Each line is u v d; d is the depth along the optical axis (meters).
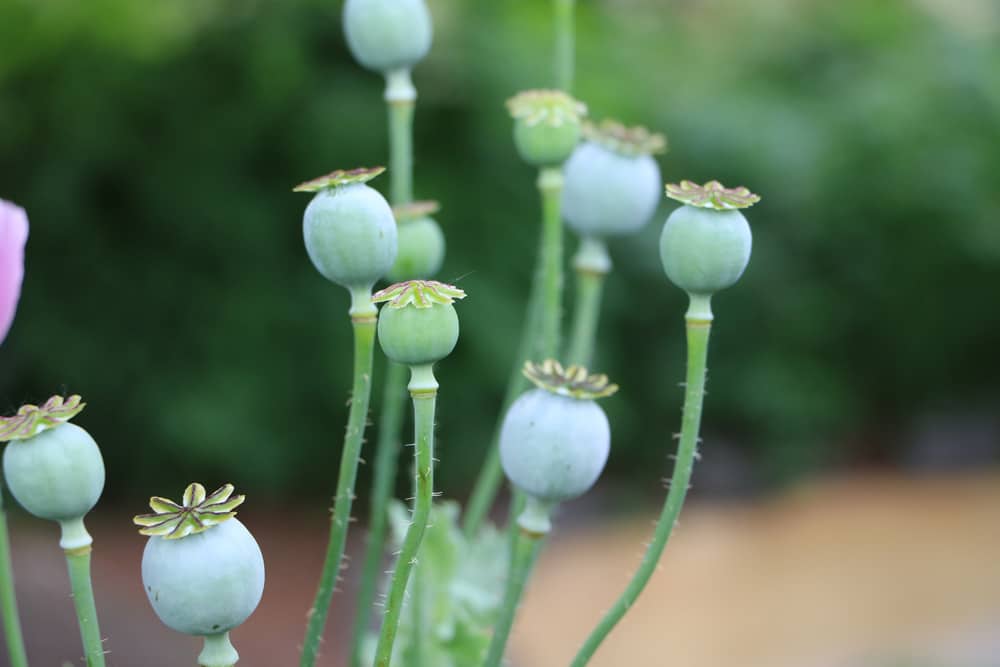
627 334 3.89
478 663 1.00
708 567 3.37
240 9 3.17
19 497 0.80
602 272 1.01
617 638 2.93
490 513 3.54
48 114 3.24
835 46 4.25
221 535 0.78
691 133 3.70
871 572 3.38
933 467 4.24
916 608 3.17
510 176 3.45
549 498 0.84
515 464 0.84
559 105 0.95
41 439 0.80
